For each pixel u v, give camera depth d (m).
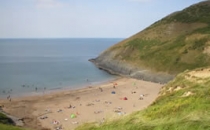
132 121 19.75
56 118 54.44
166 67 97.00
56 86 92.00
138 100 67.56
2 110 59.47
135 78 102.12
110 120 22.31
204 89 28.25
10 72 125.19
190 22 130.38
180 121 16.23
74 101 68.19
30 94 79.06
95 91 80.25
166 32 129.25
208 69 47.44
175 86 44.62
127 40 138.62
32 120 53.09
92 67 136.12
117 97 71.25
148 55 110.62
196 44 102.94
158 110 22.92
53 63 163.75
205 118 15.95
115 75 111.94
